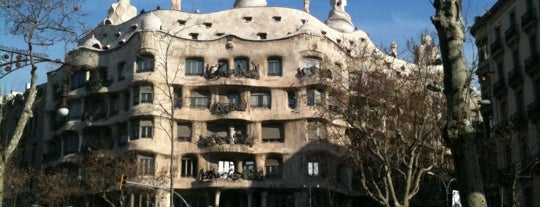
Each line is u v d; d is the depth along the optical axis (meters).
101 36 74.25
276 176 62.78
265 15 71.88
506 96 52.03
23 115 21.95
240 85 64.50
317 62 65.69
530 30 48.09
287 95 64.81
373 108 42.12
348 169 65.31
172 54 65.56
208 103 65.12
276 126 64.50
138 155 61.38
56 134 71.00
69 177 66.75
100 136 67.19
